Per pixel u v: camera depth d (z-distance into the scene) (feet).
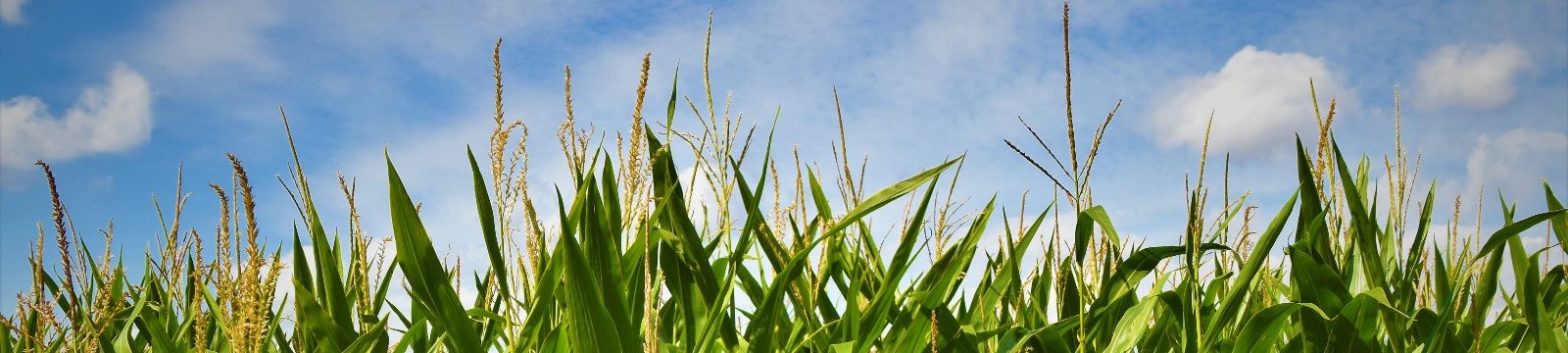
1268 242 11.97
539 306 11.45
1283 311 12.04
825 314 13.39
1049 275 13.28
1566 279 14.16
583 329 10.76
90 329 12.73
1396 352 12.73
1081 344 11.97
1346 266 13.37
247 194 10.34
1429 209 13.41
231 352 11.59
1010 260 12.54
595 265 11.11
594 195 11.13
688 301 12.34
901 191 12.17
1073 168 11.84
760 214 13.00
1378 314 13.14
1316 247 12.61
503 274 11.30
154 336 13.17
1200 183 11.90
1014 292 13.33
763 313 12.23
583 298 10.71
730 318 12.94
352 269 13.17
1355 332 12.02
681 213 12.34
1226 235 13.47
